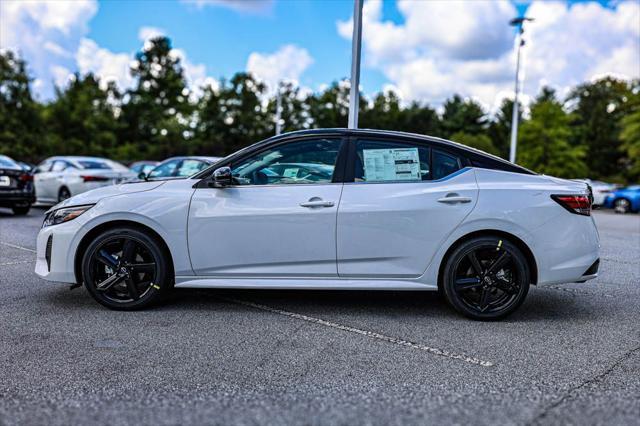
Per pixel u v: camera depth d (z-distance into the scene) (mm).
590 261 4156
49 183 13383
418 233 4109
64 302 4559
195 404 2641
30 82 42250
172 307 4453
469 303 4203
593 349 3549
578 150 40062
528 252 4148
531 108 42531
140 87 67125
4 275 5609
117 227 4281
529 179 4242
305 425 2438
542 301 4887
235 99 50156
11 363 3170
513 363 3271
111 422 2451
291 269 4191
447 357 3367
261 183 4289
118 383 2893
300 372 3084
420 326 4031
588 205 4211
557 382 2979
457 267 4145
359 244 4129
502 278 4137
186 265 4242
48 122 47312
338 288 4164
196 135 51844
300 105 50531
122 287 4348
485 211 4070
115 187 4531
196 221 4199
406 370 3135
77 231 4266
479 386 2908
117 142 56562
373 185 4199
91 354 3338
